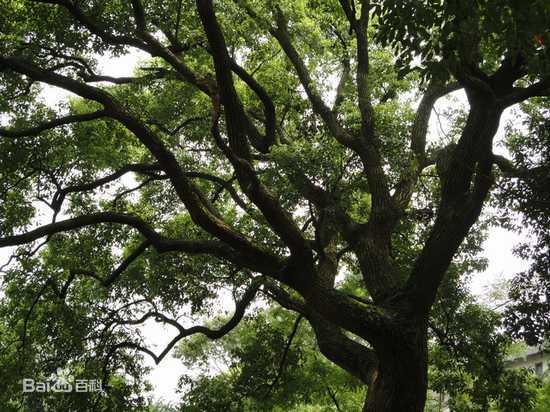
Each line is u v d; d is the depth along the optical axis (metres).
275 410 20.08
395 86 14.27
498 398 14.77
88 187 13.36
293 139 14.54
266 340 16.30
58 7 14.23
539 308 12.77
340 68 15.83
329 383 19.05
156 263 16.20
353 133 12.98
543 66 7.34
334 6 14.99
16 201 15.02
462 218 9.81
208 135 17.12
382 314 9.46
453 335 14.54
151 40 12.74
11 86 14.46
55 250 16.34
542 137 12.88
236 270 15.05
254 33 15.59
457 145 10.19
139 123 9.92
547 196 12.42
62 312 15.31
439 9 7.34
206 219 9.56
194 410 15.77
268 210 9.17
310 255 9.46
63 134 15.39
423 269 9.77
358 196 13.55
